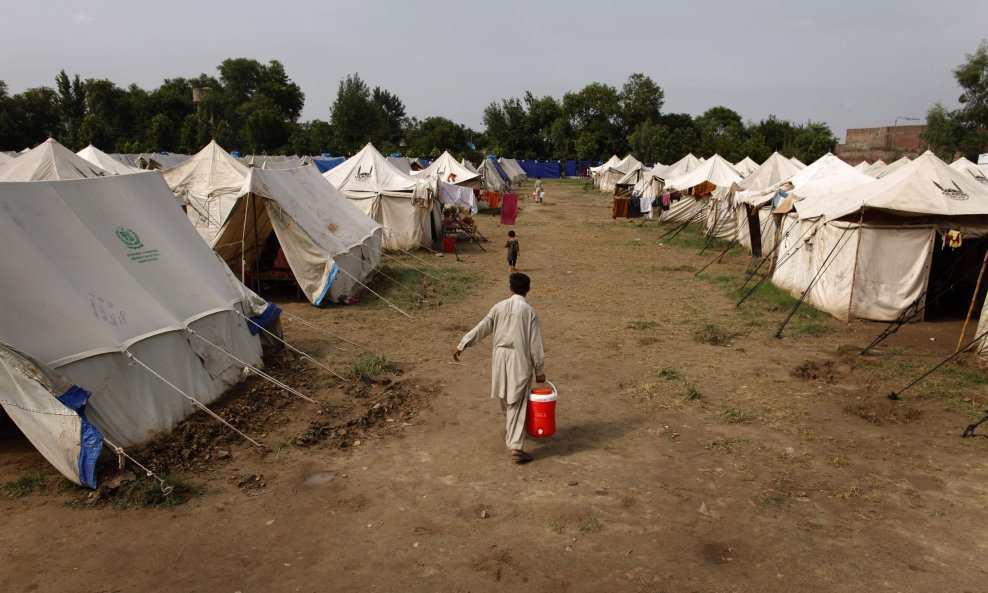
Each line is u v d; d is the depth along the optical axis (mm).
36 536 4848
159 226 8734
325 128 78938
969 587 4395
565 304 14477
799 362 9961
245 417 7258
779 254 16719
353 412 7656
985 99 48812
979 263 14953
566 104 92125
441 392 8422
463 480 5957
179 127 81438
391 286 16203
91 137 59656
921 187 12656
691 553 4781
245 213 13523
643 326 12297
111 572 4445
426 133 84750
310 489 5754
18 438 6492
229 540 4895
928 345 10969
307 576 4453
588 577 4469
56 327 6023
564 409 7883
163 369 6926
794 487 5863
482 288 16281
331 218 15797
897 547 4887
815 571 4566
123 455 5730
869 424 7426
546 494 5684
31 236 6492
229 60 96562
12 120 60156
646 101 90625
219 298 8617
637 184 42375
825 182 17125
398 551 4781
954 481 6000
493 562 4645
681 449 6691
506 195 28812
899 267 12477
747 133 92000
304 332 11453
